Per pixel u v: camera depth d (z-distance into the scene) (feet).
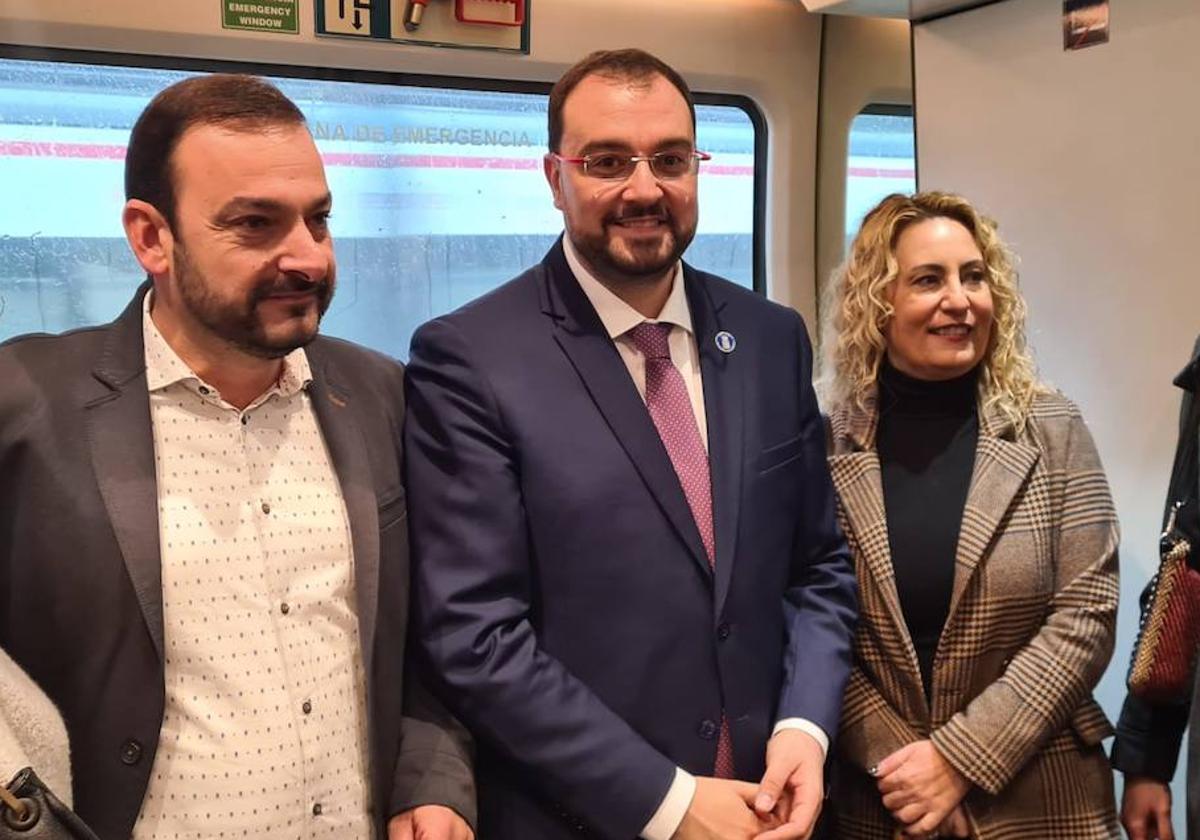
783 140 7.38
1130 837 5.43
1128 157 5.74
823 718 4.71
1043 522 5.29
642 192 4.32
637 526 4.44
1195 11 5.35
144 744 3.68
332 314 6.58
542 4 6.33
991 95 6.48
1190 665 4.95
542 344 4.60
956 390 5.57
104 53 5.54
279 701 3.86
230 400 4.01
